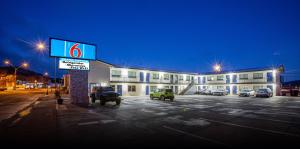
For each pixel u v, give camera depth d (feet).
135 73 134.62
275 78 132.16
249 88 145.89
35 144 22.02
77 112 47.34
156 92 94.17
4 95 133.49
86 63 70.13
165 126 31.48
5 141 23.16
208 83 173.27
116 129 29.30
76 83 69.15
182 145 21.76
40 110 50.88
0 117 39.91
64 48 64.44
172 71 158.92
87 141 23.13
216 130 28.73
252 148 20.80
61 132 27.35
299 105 66.49
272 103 74.54
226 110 52.37
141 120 36.83
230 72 157.99
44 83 417.28
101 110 51.42
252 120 36.96
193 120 36.94
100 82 115.34
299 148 20.77
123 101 83.20
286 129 29.37
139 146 21.40
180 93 153.89
